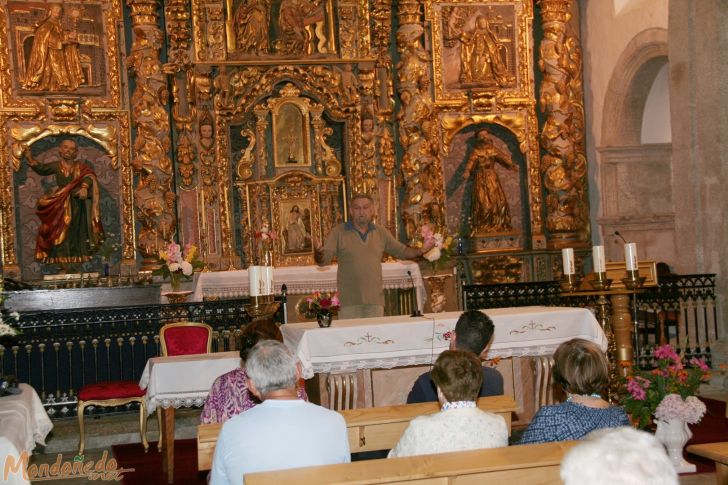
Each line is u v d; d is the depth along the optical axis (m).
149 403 7.35
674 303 11.41
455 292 14.36
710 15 11.38
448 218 15.56
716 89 11.36
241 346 5.09
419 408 5.11
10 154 14.10
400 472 3.33
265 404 3.86
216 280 13.32
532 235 15.49
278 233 14.80
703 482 6.52
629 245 7.72
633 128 15.15
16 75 14.19
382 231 8.96
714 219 11.48
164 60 14.91
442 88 15.45
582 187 15.55
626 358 7.87
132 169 14.58
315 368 7.03
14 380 6.36
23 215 14.36
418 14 15.22
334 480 3.23
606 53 15.15
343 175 15.22
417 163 14.93
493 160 15.48
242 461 3.71
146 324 10.38
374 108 15.12
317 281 13.36
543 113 15.62
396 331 7.17
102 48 14.55
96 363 10.27
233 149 15.02
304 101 15.06
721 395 10.35
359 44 14.98
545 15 15.57
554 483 3.47
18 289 12.81
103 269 14.34
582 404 4.33
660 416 6.68
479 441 3.98
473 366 4.09
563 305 11.52
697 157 11.74
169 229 14.30
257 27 14.73
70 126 14.38
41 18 14.32
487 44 15.48
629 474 2.11
